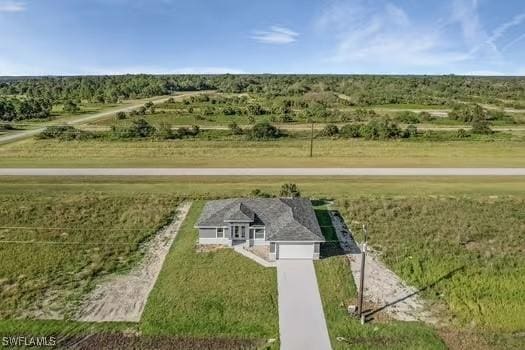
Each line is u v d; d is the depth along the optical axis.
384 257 30.84
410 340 21.89
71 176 48.53
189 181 47.09
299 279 27.70
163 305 24.88
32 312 24.19
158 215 38.16
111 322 23.31
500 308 24.81
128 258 30.86
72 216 37.97
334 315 23.95
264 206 34.72
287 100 118.25
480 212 38.81
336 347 21.33
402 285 27.27
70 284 27.19
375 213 38.62
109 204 40.59
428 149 62.12
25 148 62.25
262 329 22.69
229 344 21.56
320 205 40.62
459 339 22.09
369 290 26.59
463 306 24.89
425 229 35.38
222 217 32.88
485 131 74.56
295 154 59.09
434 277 28.20
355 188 44.97
